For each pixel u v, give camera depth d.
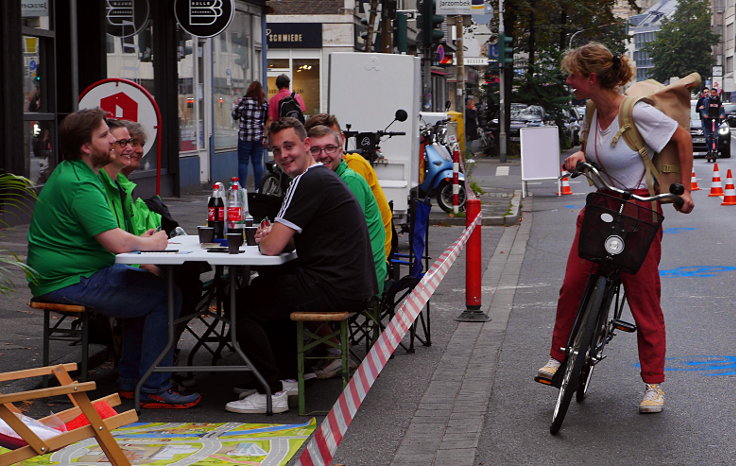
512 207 20.27
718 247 14.49
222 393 6.93
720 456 5.48
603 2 45.75
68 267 6.42
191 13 16.27
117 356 7.45
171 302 6.40
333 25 41.81
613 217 5.95
